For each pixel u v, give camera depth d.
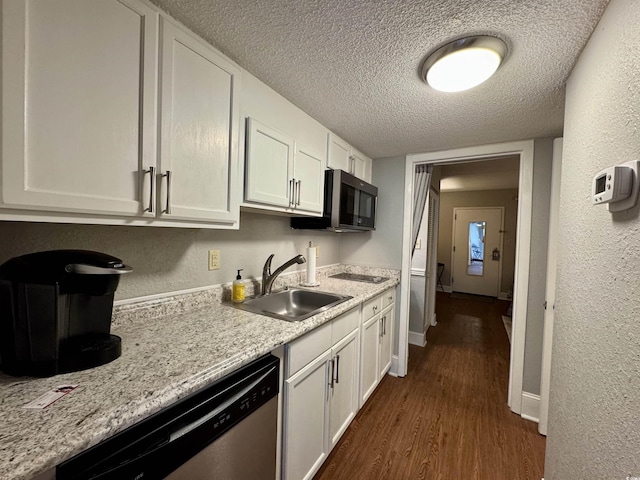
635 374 0.65
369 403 2.17
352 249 2.90
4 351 0.77
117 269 0.83
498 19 0.99
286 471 1.21
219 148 1.16
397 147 2.42
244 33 1.11
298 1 0.94
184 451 0.75
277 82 1.43
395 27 1.05
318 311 1.47
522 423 1.96
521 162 2.14
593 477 0.85
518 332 2.10
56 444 0.54
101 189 0.81
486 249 5.89
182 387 0.76
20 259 0.78
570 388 1.05
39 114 0.69
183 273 1.42
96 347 0.85
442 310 4.85
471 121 1.83
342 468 1.56
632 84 0.71
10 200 0.65
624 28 0.76
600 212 0.86
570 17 0.95
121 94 0.85
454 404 2.17
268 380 1.05
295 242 2.26
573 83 1.21
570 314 1.09
